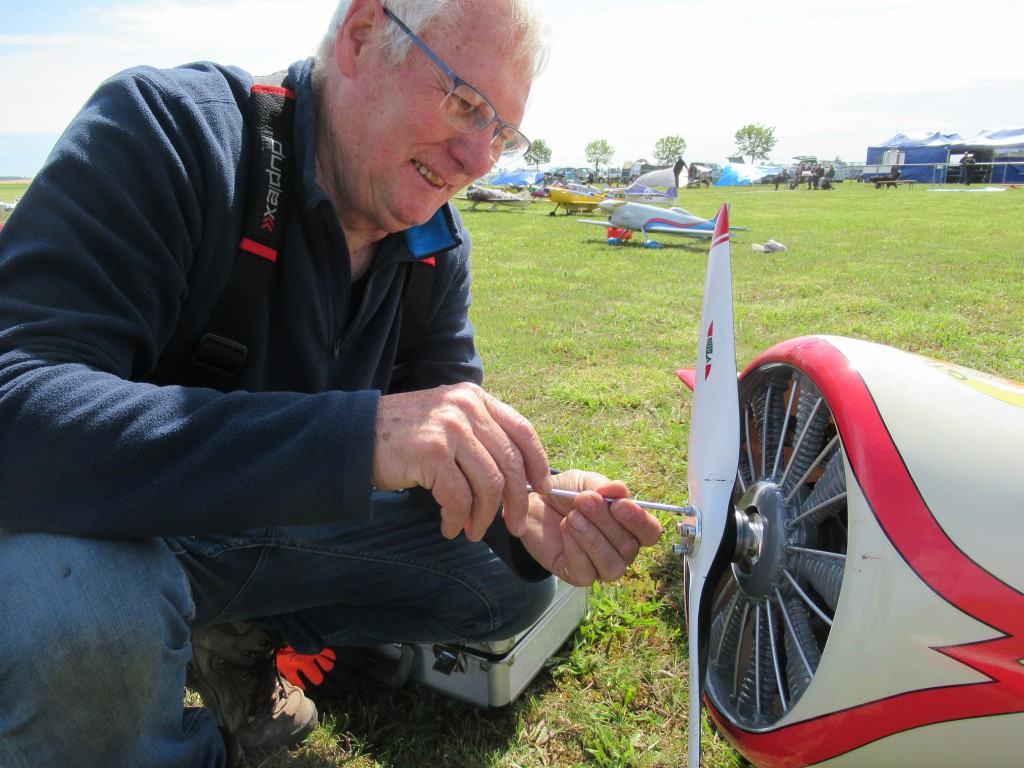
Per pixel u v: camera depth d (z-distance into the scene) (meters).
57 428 0.98
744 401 1.78
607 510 1.38
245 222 1.28
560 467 2.99
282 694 1.67
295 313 1.36
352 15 1.29
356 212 1.43
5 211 11.04
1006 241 11.45
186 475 1.02
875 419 1.19
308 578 1.48
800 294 6.98
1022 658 1.02
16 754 1.03
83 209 1.09
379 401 1.10
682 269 8.96
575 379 4.25
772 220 16.94
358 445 1.04
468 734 1.70
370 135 1.31
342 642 1.75
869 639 1.09
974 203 22.91
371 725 1.71
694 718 1.15
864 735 1.12
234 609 1.45
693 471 1.33
